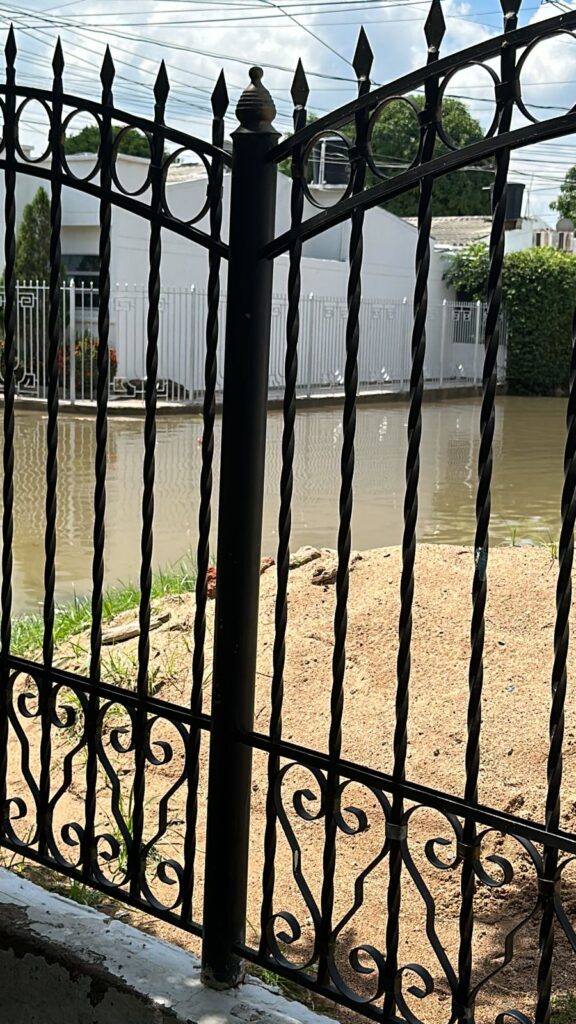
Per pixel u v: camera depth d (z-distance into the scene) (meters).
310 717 3.79
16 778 3.74
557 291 30.09
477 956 2.77
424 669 3.96
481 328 30.56
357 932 2.89
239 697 2.26
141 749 2.48
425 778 3.37
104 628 4.96
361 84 1.99
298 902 3.03
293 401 2.18
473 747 1.92
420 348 1.94
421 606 4.36
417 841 3.21
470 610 4.31
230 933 2.30
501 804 3.22
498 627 4.20
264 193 2.18
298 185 2.13
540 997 1.90
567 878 2.99
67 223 21.77
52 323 2.55
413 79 1.87
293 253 2.14
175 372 22.70
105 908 2.97
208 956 2.32
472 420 22.38
